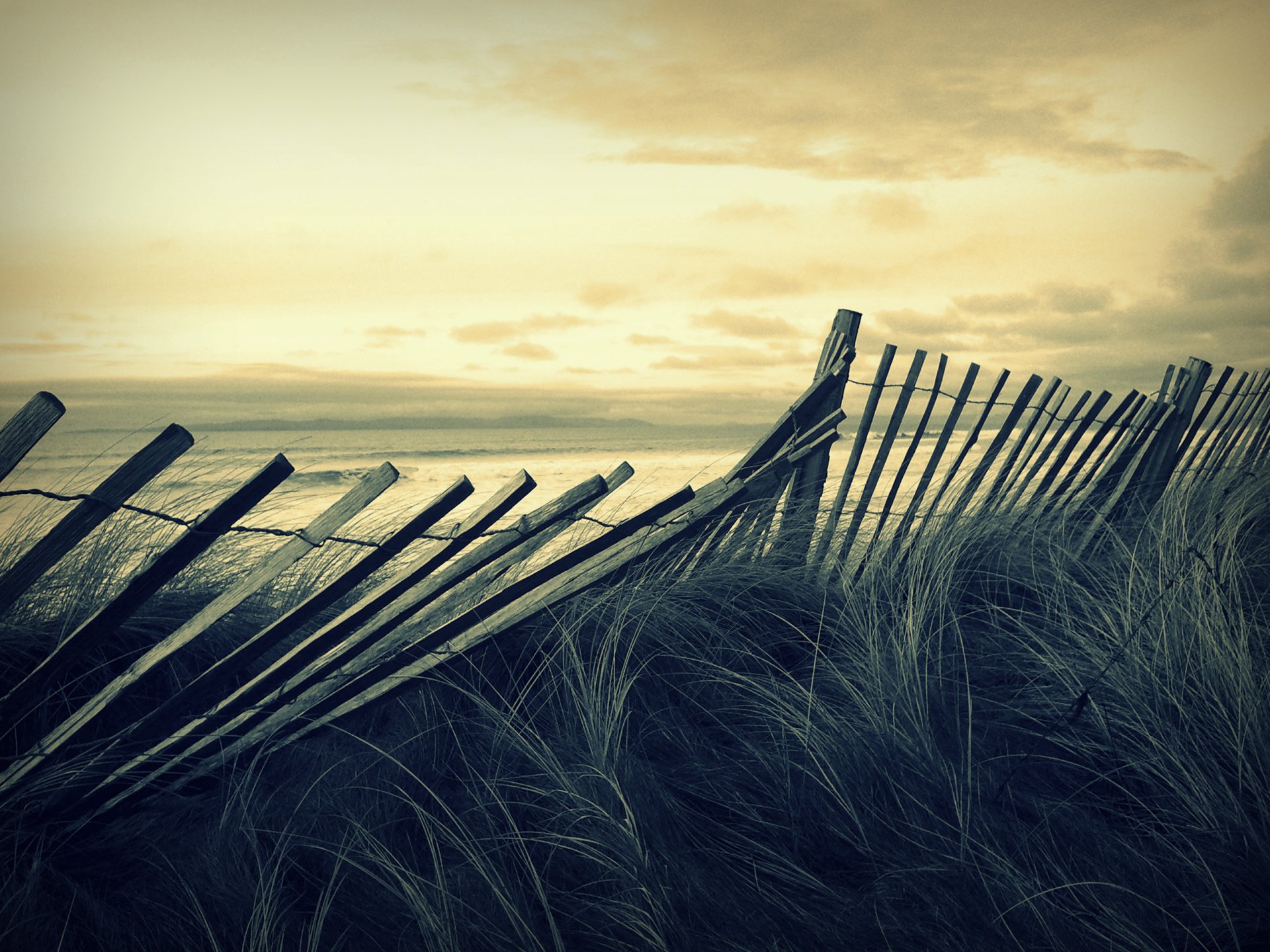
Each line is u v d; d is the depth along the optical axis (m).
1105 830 1.87
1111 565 3.13
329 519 1.87
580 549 2.09
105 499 1.58
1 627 2.43
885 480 4.55
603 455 43.34
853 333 3.04
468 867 1.78
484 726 2.21
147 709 2.37
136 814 2.04
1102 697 2.28
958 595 2.91
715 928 1.61
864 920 1.62
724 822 1.97
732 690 2.38
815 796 1.97
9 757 1.98
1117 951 1.51
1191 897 1.65
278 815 1.98
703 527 2.53
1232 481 3.56
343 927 1.69
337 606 2.85
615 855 1.78
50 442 48.16
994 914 1.59
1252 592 2.77
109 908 1.74
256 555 3.06
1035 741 2.23
